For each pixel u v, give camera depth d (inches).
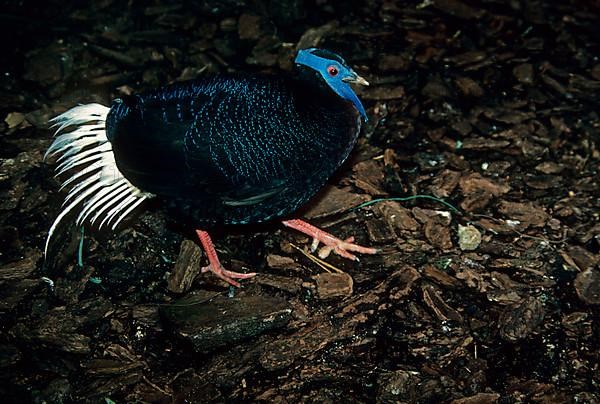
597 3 89.6
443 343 68.8
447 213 74.8
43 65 82.9
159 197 70.8
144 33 86.4
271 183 68.5
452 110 81.1
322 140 68.9
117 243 72.7
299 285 71.1
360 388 67.1
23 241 72.6
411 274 71.4
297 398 66.7
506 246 73.0
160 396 66.7
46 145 77.3
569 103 81.7
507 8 89.1
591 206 75.2
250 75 69.7
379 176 76.9
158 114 68.1
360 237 73.9
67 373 67.5
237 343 68.8
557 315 69.9
